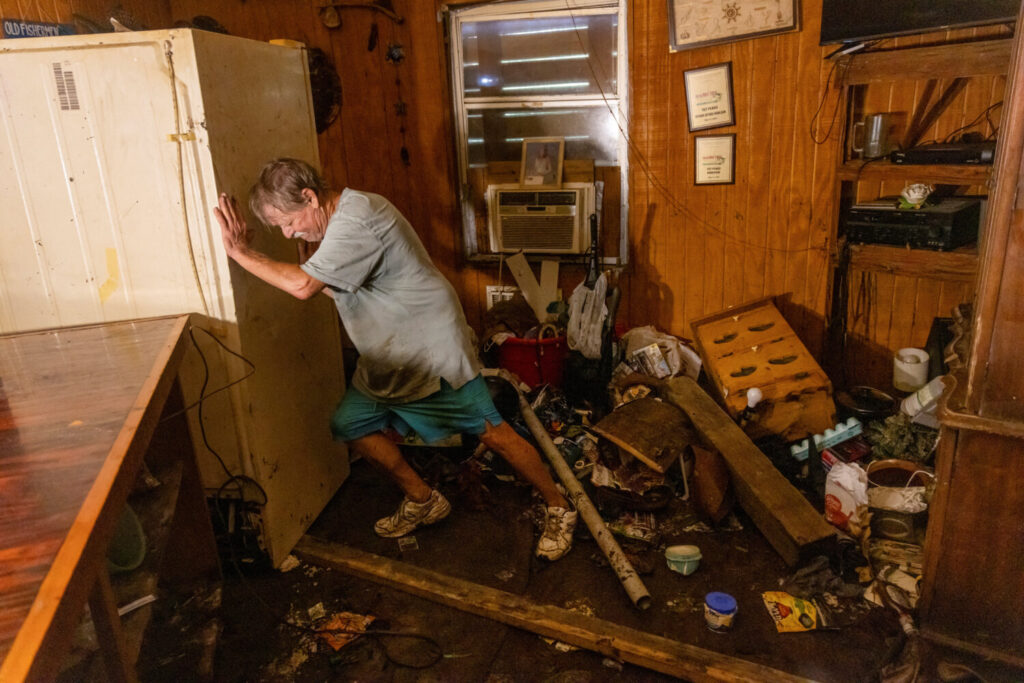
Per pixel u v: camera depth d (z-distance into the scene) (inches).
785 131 122.0
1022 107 57.5
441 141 140.0
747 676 71.9
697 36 122.0
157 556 60.4
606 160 137.0
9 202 81.5
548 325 130.4
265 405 89.0
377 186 146.9
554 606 83.6
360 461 119.7
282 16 139.8
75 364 64.1
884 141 112.0
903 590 81.6
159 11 139.8
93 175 79.7
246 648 80.5
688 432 107.3
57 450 46.6
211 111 77.0
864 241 110.6
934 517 70.7
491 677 75.7
